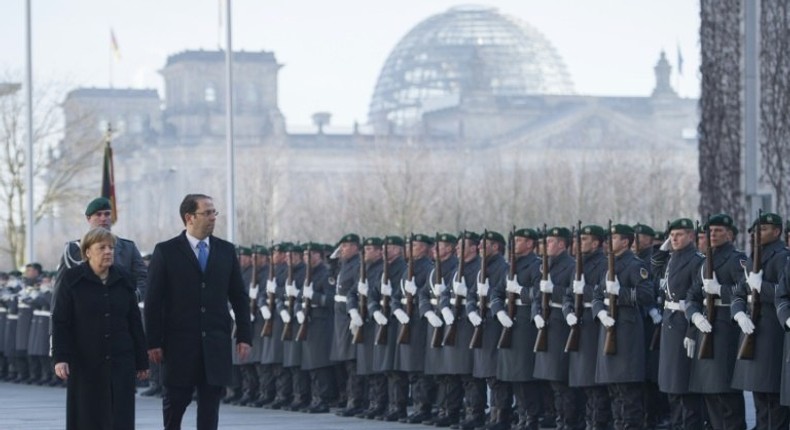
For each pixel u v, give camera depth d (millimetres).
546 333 28078
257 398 37812
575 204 125188
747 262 24234
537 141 198750
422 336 31297
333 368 35094
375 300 32344
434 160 164500
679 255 25812
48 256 154125
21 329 50000
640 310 27016
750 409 33656
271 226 144125
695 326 25109
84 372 21938
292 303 35125
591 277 27422
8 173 93375
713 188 42969
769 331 24078
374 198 128000
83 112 116688
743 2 42562
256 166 155500
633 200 127250
